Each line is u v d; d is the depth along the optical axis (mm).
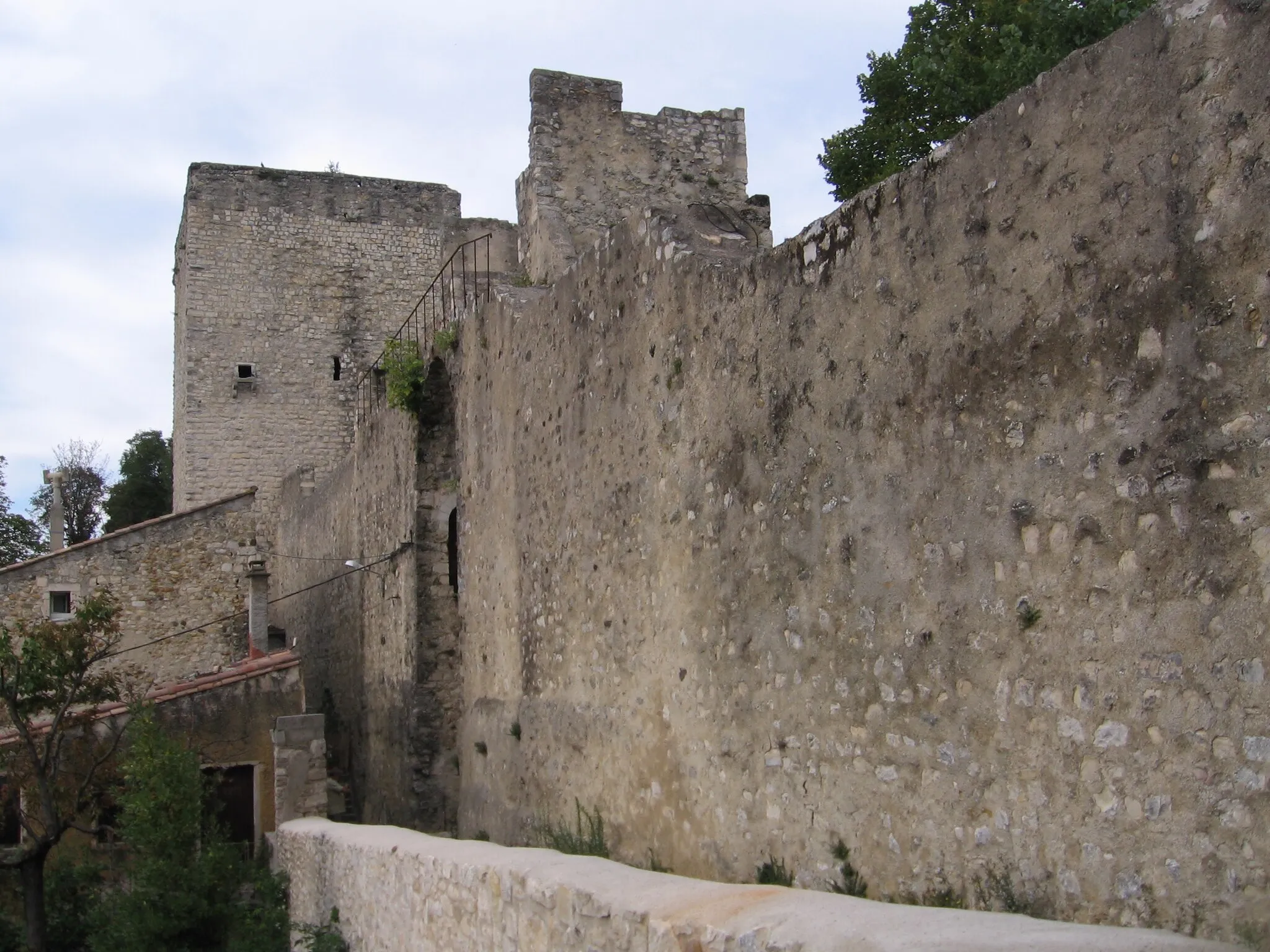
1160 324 4805
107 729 14062
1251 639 4387
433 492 15781
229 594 19750
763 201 14633
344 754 20141
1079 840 5078
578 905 5930
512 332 12812
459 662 14977
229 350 30094
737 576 7961
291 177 30922
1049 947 4055
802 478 7262
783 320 7520
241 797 14820
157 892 11578
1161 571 4758
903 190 6387
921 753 6086
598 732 10156
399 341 16438
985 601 5691
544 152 16281
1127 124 4996
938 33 18625
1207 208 4621
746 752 7762
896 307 6422
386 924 9312
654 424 9281
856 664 6660
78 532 52375
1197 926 4520
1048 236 5383
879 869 6367
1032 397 5445
